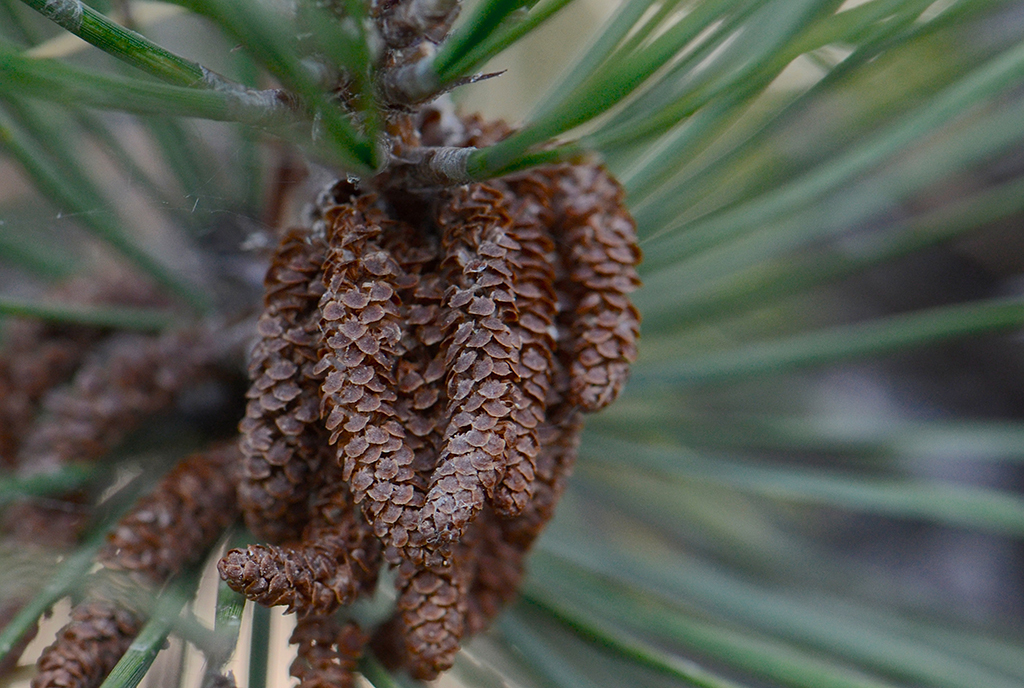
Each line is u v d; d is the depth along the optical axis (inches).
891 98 11.0
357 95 8.2
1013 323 10.1
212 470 9.3
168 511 9.1
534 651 9.7
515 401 8.3
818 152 11.1
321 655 8.6
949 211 10.7
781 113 9.8
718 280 12.0
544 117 8.0
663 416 11.5
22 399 9.8
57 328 10.0
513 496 8.2
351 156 8.2
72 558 8.9
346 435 8.2
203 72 8.1
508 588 9.0
